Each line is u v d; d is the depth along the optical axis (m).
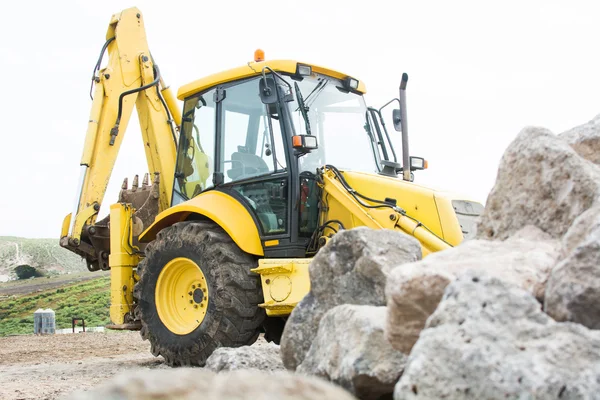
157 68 9.70
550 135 3.70
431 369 2.41
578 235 2.99
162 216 7.87
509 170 3.81
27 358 9.91
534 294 2.92
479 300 2.57
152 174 9.55
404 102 7.29
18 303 32.44
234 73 7.61
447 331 2.50
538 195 3.62
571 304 2.72
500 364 2.34
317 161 7.33
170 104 9.83
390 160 7.95
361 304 3.88
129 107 9.45
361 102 7.98
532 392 2.25
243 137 7.48
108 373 7.35
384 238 4.02
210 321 7.00
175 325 7.47
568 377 2.26
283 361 4.08
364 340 3.18
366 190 7.00
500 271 2.98
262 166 7.27
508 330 2.46
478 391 2.32
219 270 7.00
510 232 3.72
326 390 2.12
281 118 7.17
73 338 14.05
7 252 68.75
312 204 7.19
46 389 5.97
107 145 9.27
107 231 9.25
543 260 3.07
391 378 3.04
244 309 6.96
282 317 7.27
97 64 9.46
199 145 8.02
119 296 8.56
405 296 2.94
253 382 2.10
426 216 6.66
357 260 3.95
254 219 7.22
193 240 7.28
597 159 4.00
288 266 6.61
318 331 3.63
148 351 10.62
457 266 3.01
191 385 2.03
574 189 3.46
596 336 2.40
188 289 7.57
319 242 7.05
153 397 1.94
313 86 7.57
